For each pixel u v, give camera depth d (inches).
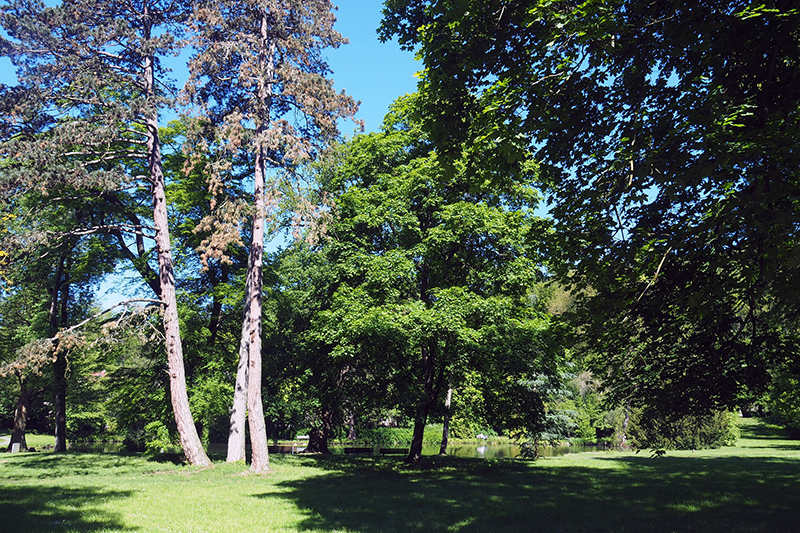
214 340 1067.9
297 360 1080.2
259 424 754.2
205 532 339.6
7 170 649.0
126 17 845.2
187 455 781.9
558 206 355.3
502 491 542.9
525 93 313.7
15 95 687.1
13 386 1589.6
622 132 332.2
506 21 331.6
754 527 345.4
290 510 427.5
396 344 718.5
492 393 844.6
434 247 750.5
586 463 871.7
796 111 293.1
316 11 836.0
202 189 1000.9
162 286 810.8
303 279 1198.3
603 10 275.3
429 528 360.8
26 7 735.1
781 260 248.2
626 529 351.9
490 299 707.4
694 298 286.4
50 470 765.3
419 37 370.9
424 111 367.9
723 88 309.3
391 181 821.9
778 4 269.9
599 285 350.0
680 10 286.2
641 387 389.4
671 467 754.8
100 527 346.0
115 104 729.0
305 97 767.1
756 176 264.8
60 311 1222.3
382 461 926.4
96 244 960.3
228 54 769.6
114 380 1088.2
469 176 350.3
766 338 342.3
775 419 1675.7
